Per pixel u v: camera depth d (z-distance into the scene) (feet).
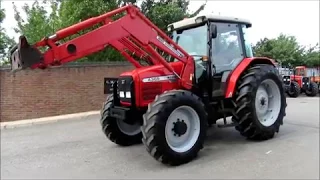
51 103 35.63
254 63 19.99
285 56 96.32
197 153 16.33
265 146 18.04
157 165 15.74
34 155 18.85
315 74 71.05
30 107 34.60
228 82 18.60
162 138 14.70
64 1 43.78
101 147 19.88
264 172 13.98
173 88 17.13
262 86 19.62
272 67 20.08
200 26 18.75
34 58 13.16
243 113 18.07
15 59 13.42
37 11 50.65
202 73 18.08
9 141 23.34
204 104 17.66
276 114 19.80
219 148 17.94
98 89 38.37
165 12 43.27
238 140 19.56
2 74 33.55
